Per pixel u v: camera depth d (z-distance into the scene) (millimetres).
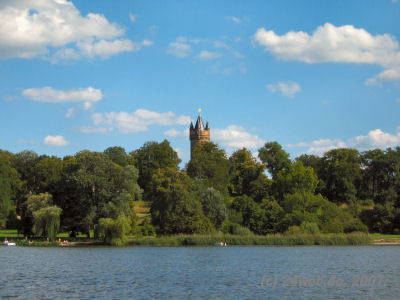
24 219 92125
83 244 85125
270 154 177500
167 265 54156
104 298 34250
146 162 160875
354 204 133625
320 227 97812
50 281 42000
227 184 155375
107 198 87875
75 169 89625
